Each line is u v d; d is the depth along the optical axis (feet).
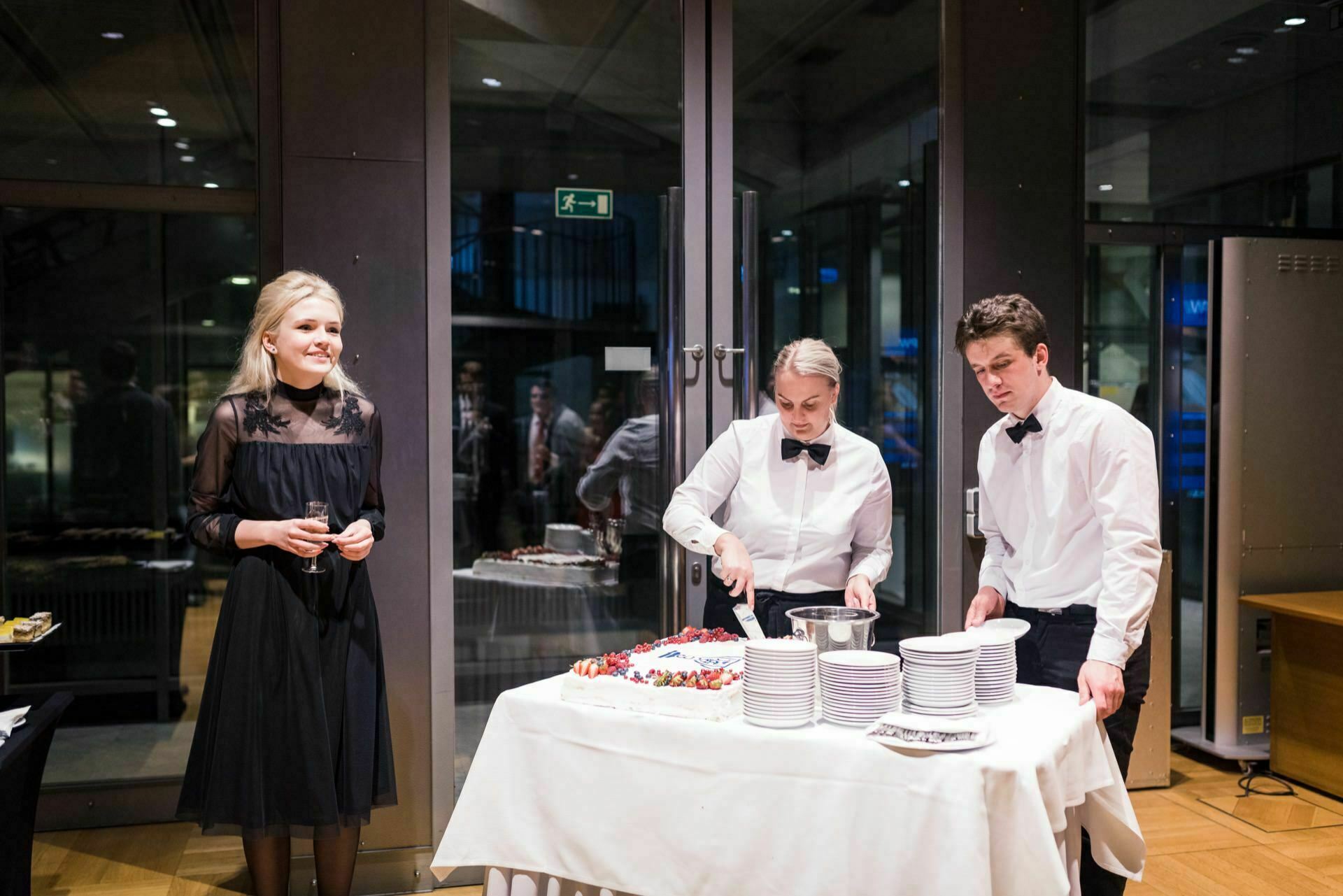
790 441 9.13
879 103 11.91
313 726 8.46
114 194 12.52
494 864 6.93
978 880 5.45
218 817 8.36
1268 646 14.16
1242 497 13.93
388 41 10.52
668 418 11.57
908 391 12.14
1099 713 6.79
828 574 9.27
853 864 5.83
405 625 10.64
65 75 12.48
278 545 8.29
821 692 6.40
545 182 11.31
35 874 10.91
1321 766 12.98
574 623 11.53
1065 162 12.12
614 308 11.54
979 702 6.80
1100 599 7.09
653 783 6.43
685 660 7.25
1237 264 13.75
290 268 10.33
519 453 11.35
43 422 13.47
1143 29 14.87
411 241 10.62
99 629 14.05
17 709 8.34
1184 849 11.33
